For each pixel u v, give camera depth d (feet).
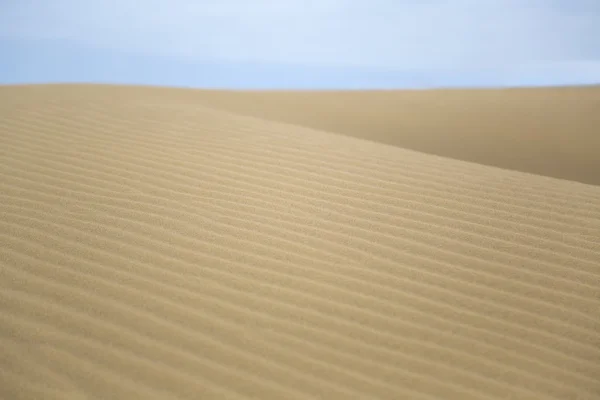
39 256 12.93
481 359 11.03
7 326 10.87
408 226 14.90
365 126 39.34
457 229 14.82
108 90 30.94
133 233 14.06
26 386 9.76
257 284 12.55
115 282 12.27
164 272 12.71
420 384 10.47
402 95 48.14
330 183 17.26
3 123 21.29
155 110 24.22
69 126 21.29
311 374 10.51
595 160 34.60
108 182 16.66
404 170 18.48
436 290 12.63
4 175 16.78
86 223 14.37
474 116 42.27
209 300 11.99
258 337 11.18
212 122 22.77
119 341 10.80
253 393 10.06
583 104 44.96
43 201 15.37
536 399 10.31
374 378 10.53
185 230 14.34
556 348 11.32
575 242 14.35
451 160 20.27
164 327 11.21
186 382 10.12
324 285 12.65
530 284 12.87
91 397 9.70
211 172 17.69
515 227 14.96
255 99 43.98
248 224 14.78
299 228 14.70
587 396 10.42
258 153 19.38
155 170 17.62
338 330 11.48
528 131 39.24
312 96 46.75
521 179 18.42
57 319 11.16
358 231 14.65
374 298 12.34
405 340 11.35
